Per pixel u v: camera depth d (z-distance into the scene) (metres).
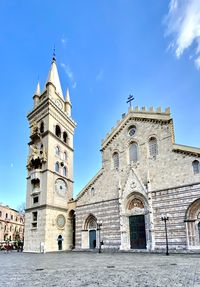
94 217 41.53
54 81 57.06
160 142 36.69
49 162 46.31
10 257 30.39
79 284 10.58
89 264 19.20
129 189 37.59
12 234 92.75
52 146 48.34
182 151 33.47
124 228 36.31
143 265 17.42
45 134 48.69
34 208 45.28
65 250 43.72
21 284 10.79
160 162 35.53
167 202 32.66
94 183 43.62
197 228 29.56
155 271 14.22
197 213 30.03
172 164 34.06
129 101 43.66
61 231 44.81
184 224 30.19
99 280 11.52
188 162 32.41
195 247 28.77
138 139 39.97
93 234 41.22
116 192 39.50
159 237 31.98
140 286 9.91
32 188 47.16
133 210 36.59
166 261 20.05
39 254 36.25
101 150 44.72
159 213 32.94
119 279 11.69
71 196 50.78
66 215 47.09
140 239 34.66
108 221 38.88
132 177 37.94
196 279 11.31
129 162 40.03
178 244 30.02
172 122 36.34
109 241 37.53
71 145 56.09
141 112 41.00
